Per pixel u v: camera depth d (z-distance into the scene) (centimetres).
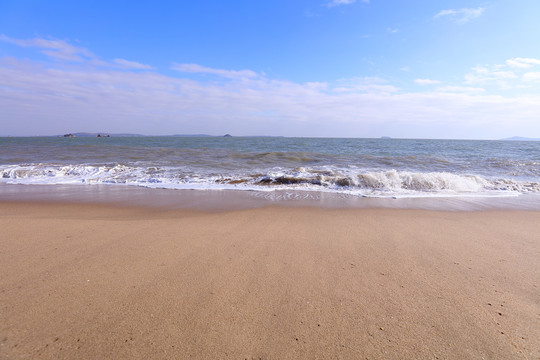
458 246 338
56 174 985
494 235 383
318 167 1230
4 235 354
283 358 157
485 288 237
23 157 1565
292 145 3497
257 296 219
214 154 1762
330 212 516
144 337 171
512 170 1187
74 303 205
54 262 275
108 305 204
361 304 210
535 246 340
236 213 502
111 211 517
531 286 241
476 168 1239
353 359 157
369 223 441
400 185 796
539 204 600
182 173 1023
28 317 188
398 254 310
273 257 297
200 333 175
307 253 310
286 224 431
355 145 3562
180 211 519
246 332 177
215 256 298
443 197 671
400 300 217
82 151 1947
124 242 336
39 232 368
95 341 167
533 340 173
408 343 170
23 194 678
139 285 233
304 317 193
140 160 1442
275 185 812
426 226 425
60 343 165
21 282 235
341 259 295
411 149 2747
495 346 168
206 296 218
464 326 186
